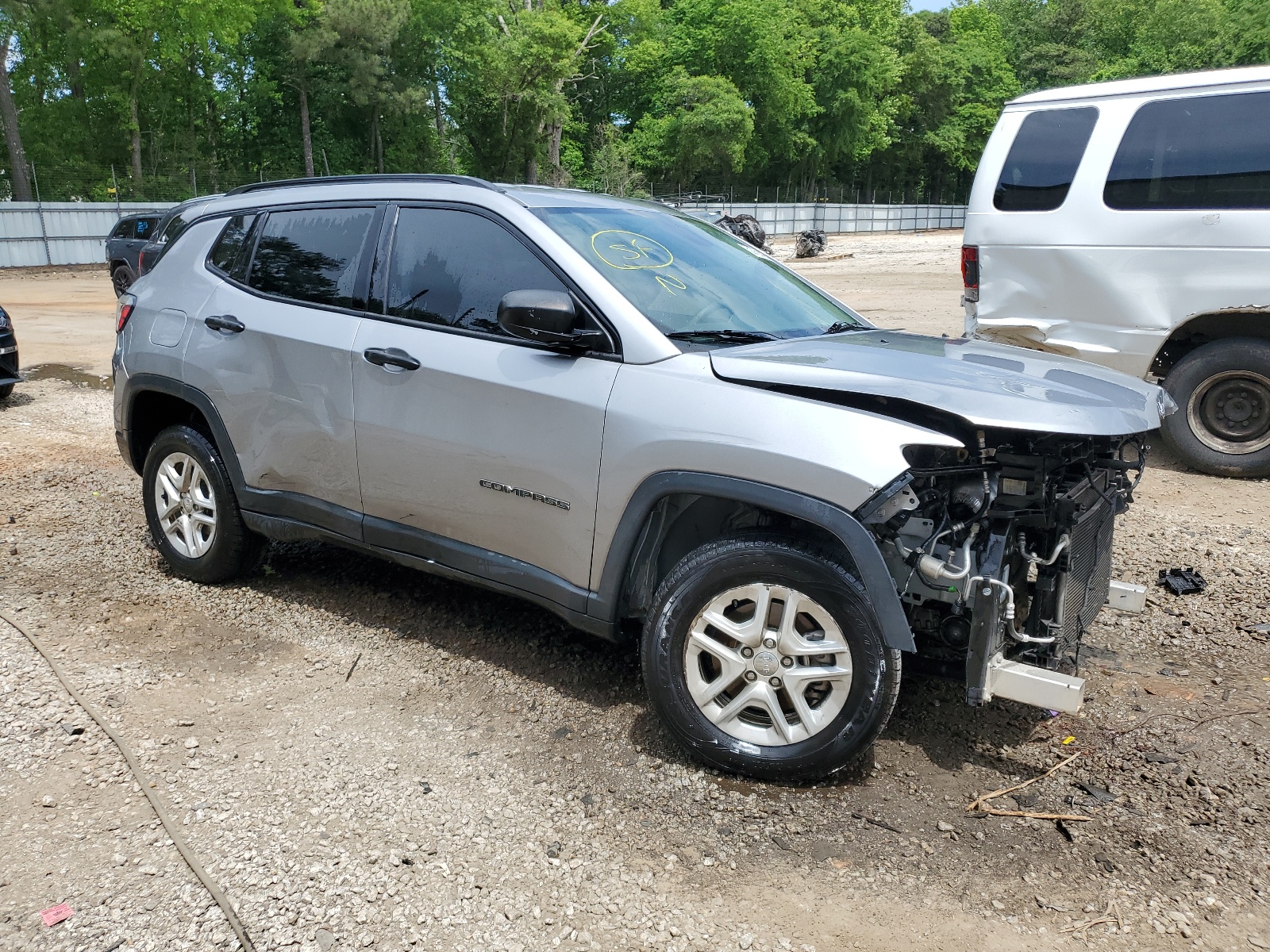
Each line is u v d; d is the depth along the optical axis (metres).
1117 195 6.38
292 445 4.12
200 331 4.43
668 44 64.19
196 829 2.78
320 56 50.62
